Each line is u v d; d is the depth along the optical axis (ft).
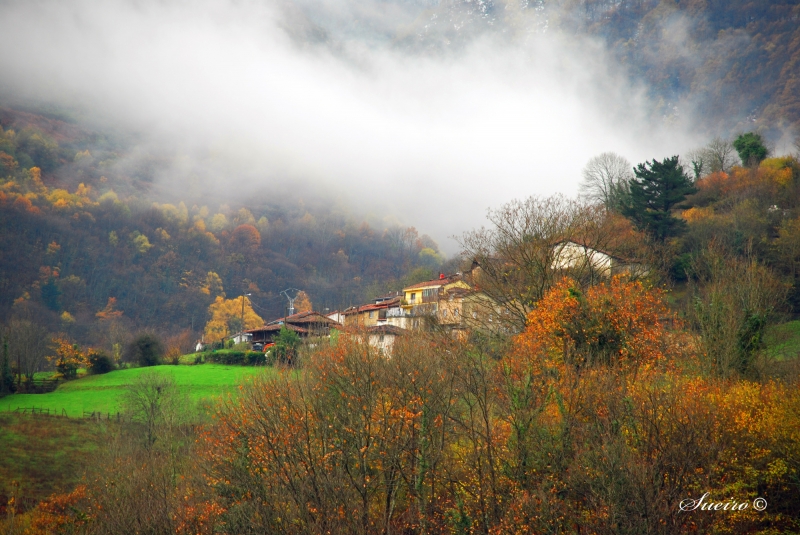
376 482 91.20
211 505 90.79
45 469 157.17
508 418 86.12
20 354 255.50
